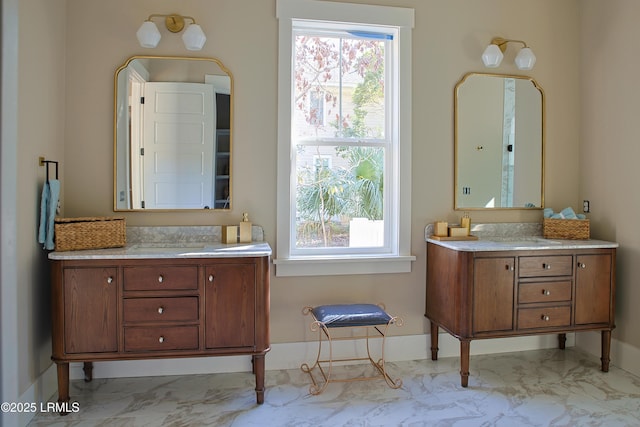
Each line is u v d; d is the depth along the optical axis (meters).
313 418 2.32
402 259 3.07
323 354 3.01
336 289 3.03
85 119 2.74
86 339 2.33
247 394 2.58
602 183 3.16
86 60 2.74
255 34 2.89
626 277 2.97
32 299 2.33
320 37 3.07
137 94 2.79
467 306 2.65
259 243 2.81
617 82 3.04
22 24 2.18
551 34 3.31
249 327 2.45
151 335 2.38
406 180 3.09
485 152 3.22
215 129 2.87
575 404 2.47
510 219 3.27
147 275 2.36
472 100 3.19
